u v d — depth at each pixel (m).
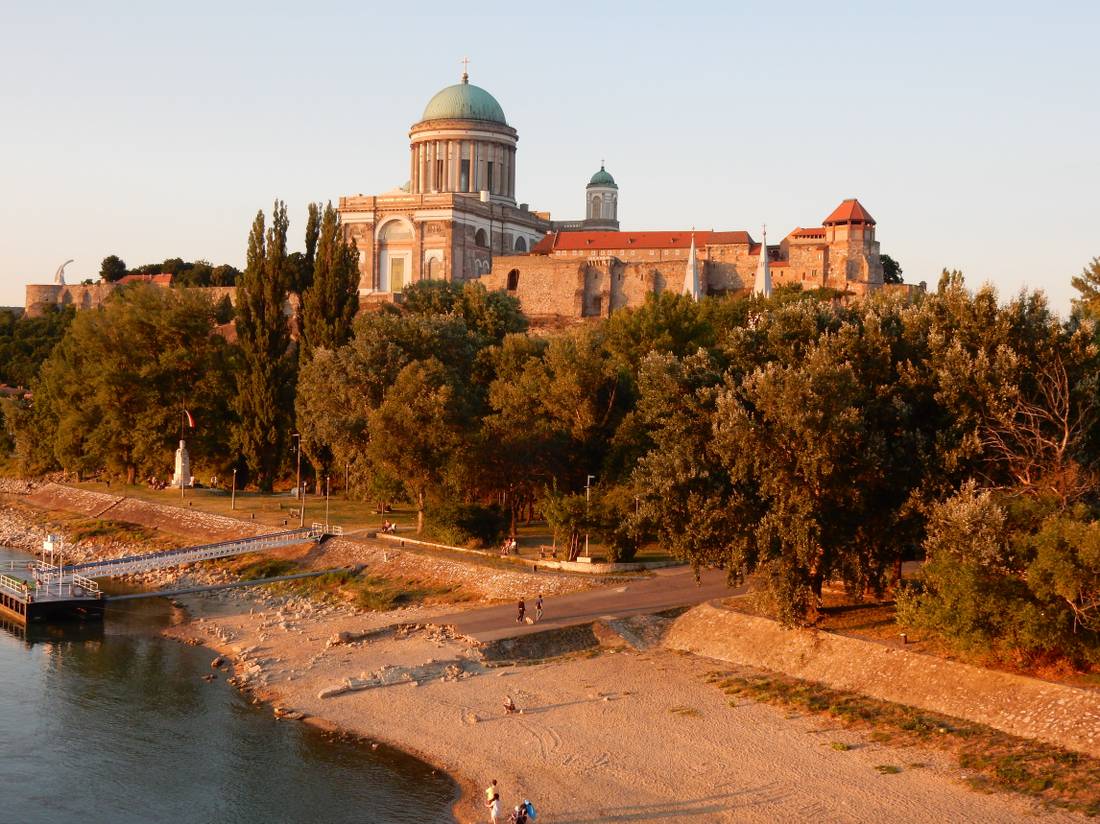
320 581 86.31
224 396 131.12
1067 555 49.12
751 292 170.25
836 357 62.41
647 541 88.06
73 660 66.81
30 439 146.50
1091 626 49.56
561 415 98.38
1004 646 52.06
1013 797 43.19
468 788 46.94
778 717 53.56
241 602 82.50
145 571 93.81
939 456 59.25
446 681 60.28
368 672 61.31
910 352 63.88
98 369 129.62
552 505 84.12
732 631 65.06
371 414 92.56
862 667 57.47
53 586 80.25
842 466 60.00
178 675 63.69
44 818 44.94
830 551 61.47
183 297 132.88
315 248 132.00
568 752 50.09
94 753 51.66
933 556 56.44
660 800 44.94
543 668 62.31
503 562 84.50
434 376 97.00
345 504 114.81
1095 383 59.34
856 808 43.28
